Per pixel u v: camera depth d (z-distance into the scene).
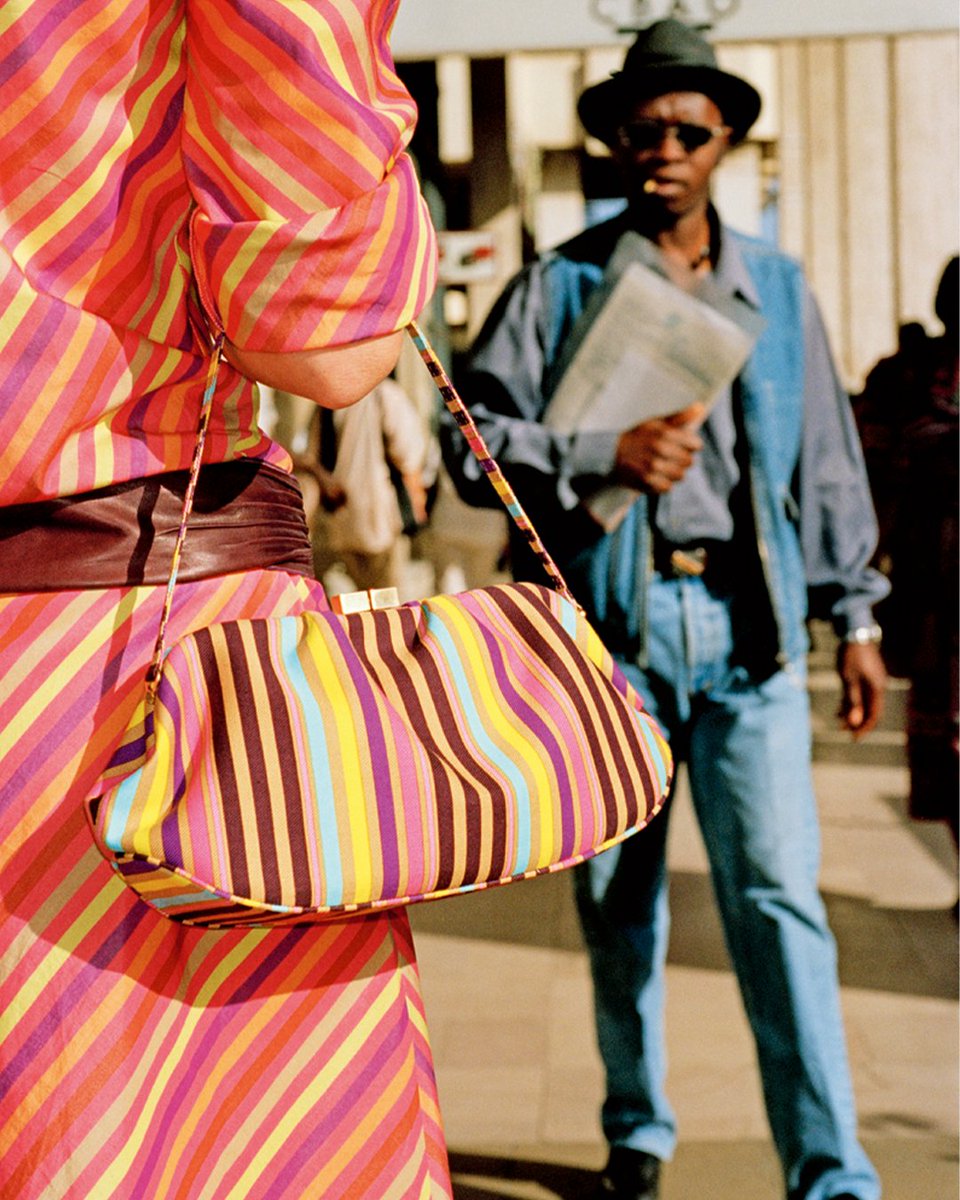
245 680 1.33
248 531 1.44
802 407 2.86
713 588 2.79
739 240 2.94
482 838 1.35
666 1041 3.63
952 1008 3.79
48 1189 1.28
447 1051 3.60
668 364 2.76
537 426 2.83
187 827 1.23
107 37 1.27
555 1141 3.14
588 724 1.48
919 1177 2.93
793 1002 2.69
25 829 1.31
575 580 2.82
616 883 2.86
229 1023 1.41
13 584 1.31
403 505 6.93
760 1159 3.04
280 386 1.39
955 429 4.04
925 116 13.66
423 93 11.71
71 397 1.30
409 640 1.45
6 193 1.28
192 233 1.33
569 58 12.49
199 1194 1.40
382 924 1.48
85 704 1.32
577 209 12.85
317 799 1.30
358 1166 1.45
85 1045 1.29
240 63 1.29
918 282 13.85
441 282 10.16
